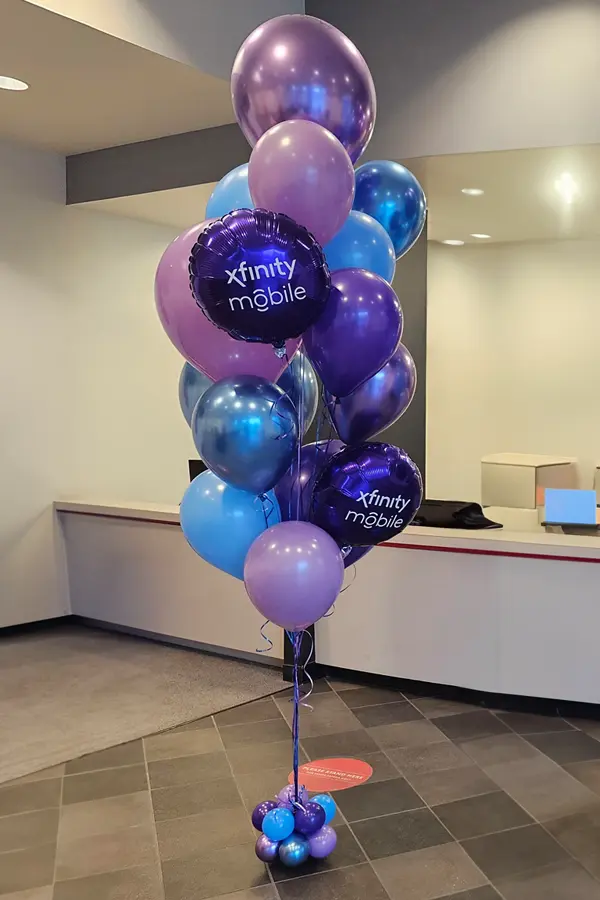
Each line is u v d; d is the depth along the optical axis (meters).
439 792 2.85
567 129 3.66
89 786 2.94
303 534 2.11
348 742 3.29
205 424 2.10
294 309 1.91
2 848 2.54
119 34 3.26
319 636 4.09
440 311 6.79
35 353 4.95
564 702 3.57
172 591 4.63
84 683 4.04
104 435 5.39
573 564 3.48
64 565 5.16
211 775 3.02
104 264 5.31
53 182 4.97
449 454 6.88
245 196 2.29
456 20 3.81
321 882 2.34
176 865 2.44
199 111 4.14
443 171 4.16
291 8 4.07
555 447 6.74
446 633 3.75
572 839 2.54
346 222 2.26
